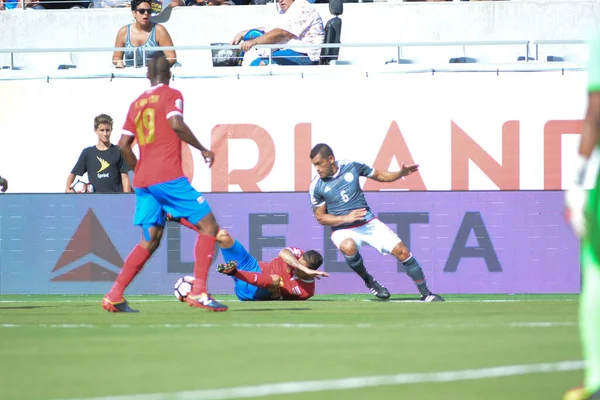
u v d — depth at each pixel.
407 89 47.25
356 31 56.69
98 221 44.88
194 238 44.19
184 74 48.25
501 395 13.44
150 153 29.39
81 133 48.81
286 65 50.16
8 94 49.19
